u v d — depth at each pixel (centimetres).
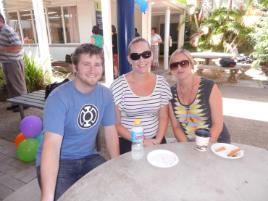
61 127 158
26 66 562
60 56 1022
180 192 119
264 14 809
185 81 201
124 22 293
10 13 1102
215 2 1058
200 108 203
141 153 157
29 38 1088
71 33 980
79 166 181
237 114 441
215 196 116
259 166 141
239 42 899
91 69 159
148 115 216
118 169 140
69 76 678
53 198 140
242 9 924
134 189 121
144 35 755
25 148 279
